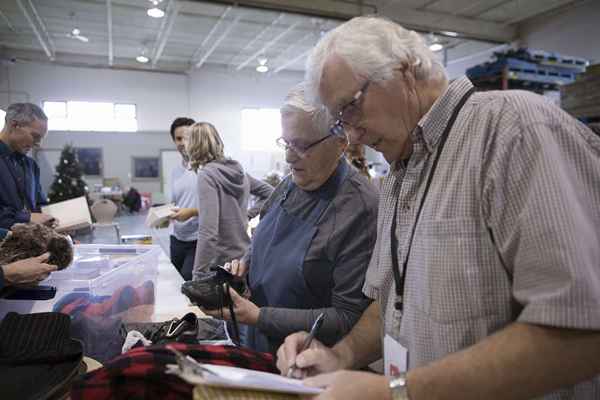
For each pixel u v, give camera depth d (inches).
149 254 60.5
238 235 87.2
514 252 23.2
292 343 33.8
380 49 27.3
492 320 25.0
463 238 25.3
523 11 279.4
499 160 23.9
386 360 32.4
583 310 19.4
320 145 40.6
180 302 64.4
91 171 417.4
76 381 26.2
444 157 27.4
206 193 82.4
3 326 36.2
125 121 423.5
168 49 383.9
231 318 41.0
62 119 402.6
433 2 262.2
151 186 438.3
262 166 455.2
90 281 47.2
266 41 352.5
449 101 28.0
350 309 39.7
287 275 42.5
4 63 374.6
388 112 28.2
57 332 36.9
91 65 406.3
